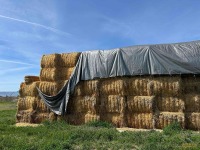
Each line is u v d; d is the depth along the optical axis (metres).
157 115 18.58
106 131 16.20
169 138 14.00
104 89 21.33
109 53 21.50
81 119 22.48
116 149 12.51
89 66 22.41
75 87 23.02
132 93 20.17
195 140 13.70
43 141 14.15
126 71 20.53
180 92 18.20
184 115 17.81
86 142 14.03
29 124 24.38
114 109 20.64
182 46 18.95
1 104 60.56
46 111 24.77
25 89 26.27
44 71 24.97
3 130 19.00
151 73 19.61
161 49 19.52
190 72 18.39
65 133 16.16
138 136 14.75
